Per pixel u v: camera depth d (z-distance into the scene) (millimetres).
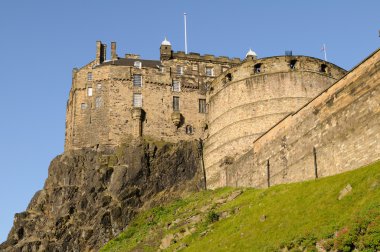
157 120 99562
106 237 85500
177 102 101625
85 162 95188
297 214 52500
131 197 89625
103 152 96250
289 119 70500
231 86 94562
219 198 78000
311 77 91062
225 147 91438
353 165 56906
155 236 75062
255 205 63406
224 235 59844
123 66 102062
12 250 87750
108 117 98750
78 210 90250
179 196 91062
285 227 51562
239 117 91312
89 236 86562
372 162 54156
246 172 80312
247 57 111938
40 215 92188
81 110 100125
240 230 58281
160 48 106000
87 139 98188
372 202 44375
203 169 94812
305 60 91938
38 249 87250
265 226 54812
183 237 68562
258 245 51531
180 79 103375
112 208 87938
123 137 97562
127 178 91438
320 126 63719
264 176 74562
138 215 87562
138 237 78812
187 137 99438
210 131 97250
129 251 73812
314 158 63531
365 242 41406
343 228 44094
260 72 92438
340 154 59250
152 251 70688
